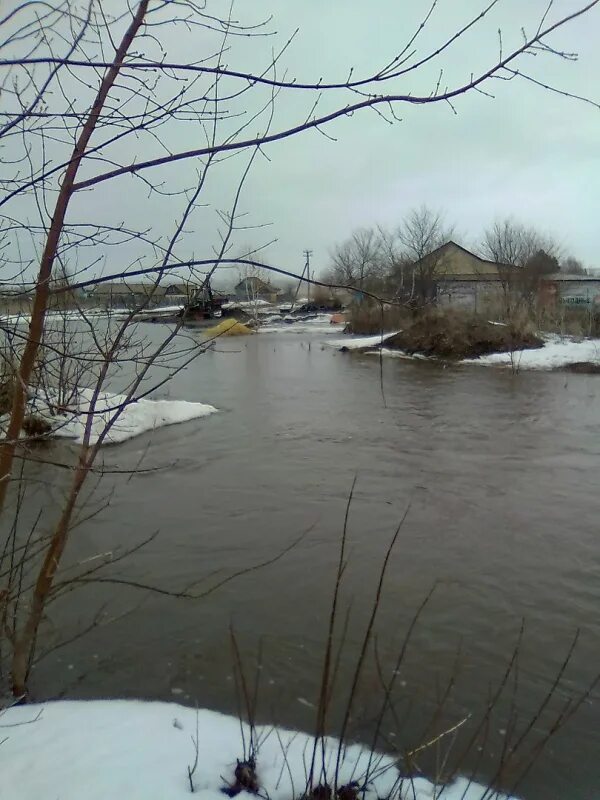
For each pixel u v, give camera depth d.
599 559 6.10
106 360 2.69
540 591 5.47
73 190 2.39
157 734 3.12
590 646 4.65
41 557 5.76
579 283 35.94
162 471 9.10
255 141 2.15
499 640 4.73
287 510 7.52
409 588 5.53
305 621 4.99
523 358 21.84
